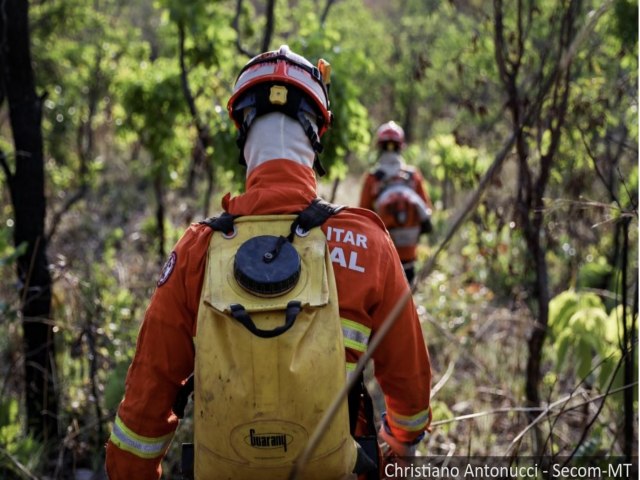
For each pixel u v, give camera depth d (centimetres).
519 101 396
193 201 866
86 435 430
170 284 204
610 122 473
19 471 385
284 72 217
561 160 444
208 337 192
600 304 371
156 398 204
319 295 194
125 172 1146
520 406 434
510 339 574
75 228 850
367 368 488
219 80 657
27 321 426
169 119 684
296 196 210
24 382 439
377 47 1380
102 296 507
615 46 483
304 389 187
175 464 399
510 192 484
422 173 1202
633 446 348
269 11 574
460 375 543
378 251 207
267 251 196
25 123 418
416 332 213
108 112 1085
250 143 219
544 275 423
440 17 1143
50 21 990
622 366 355
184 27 594
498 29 403
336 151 508
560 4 407
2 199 674
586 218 480
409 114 1370
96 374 450
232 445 189
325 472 191
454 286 704
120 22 1439
